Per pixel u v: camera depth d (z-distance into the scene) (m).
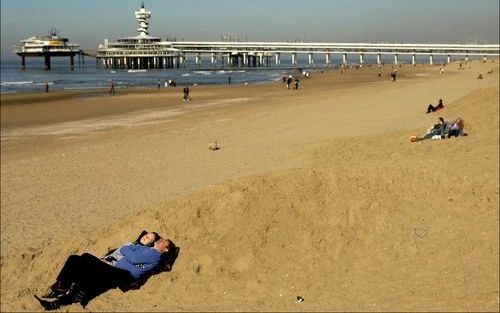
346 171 8.55
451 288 6.09
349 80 80.94
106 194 13.68
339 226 7.28
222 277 6.42
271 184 7.75
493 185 8.73
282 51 159.12
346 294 6.09
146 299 6.10
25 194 13.95
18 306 6.34
